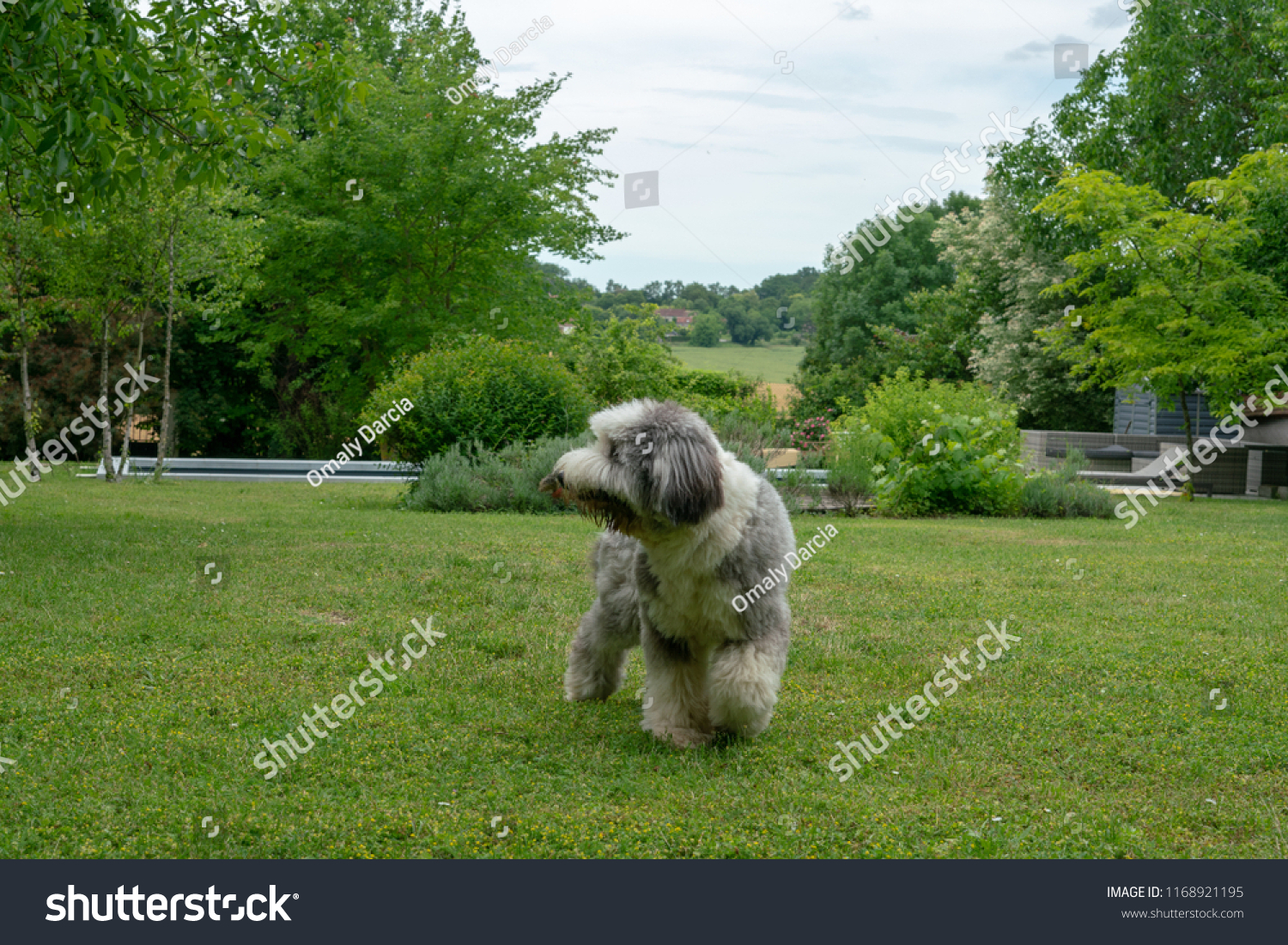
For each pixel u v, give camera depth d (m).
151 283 19.92
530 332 26.28
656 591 4.51
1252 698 5.28
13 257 18.52
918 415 17.55
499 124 25.16
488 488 15.09
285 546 10.09
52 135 8.02
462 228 24.88
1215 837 3.57
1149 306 20.67
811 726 4.79
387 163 24.72
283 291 27.11
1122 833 3.54
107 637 6.07
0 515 12.61
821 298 49.12
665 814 3.65
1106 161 24.95
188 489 18.66
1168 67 23.98
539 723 4.81
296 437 29.52
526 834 3.44
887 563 10.26
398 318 25.39
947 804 3.81
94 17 9.09
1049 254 31.19
